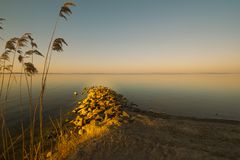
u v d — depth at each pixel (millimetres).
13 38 6508
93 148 8672
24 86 71812
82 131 13109
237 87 90625
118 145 9133
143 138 10242
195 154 8641
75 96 43000
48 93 49469
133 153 8430
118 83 105250
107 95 26922
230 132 14070
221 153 9461
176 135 12023
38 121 18969
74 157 7797
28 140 12898
